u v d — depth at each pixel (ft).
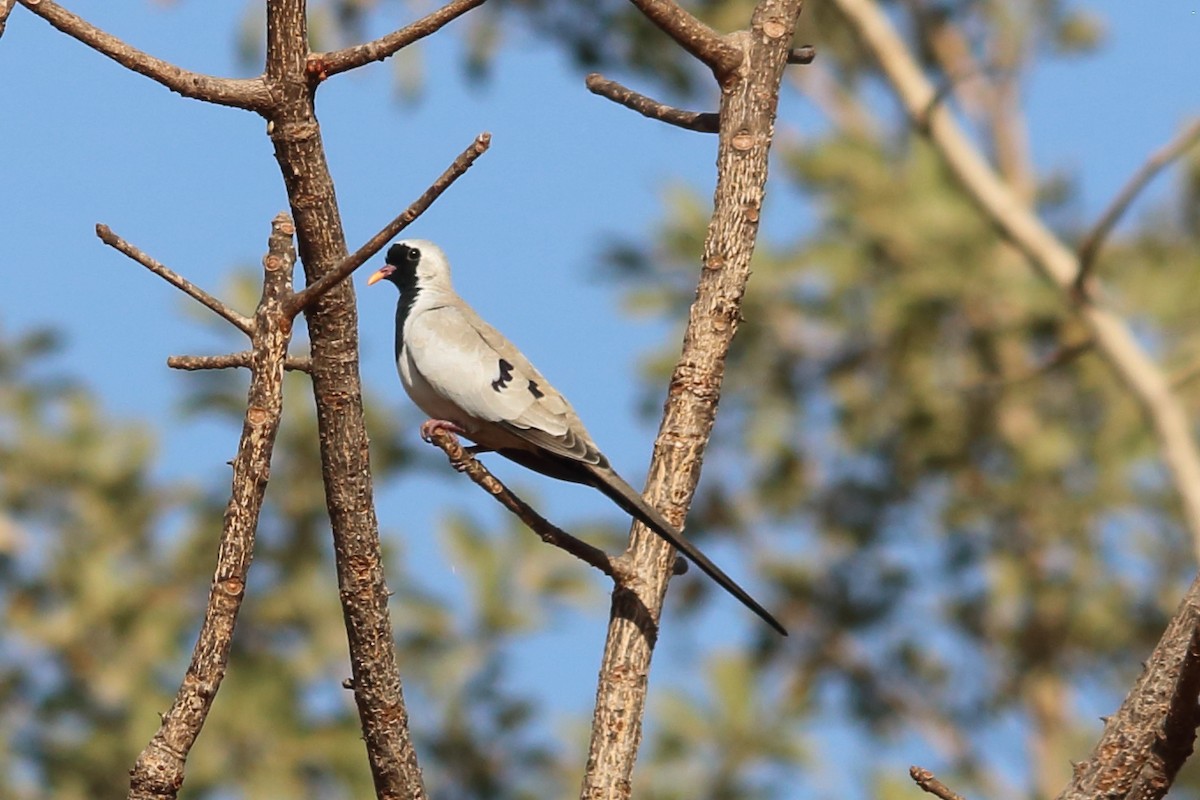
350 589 21.76
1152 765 18.80
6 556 45.24
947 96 54.60
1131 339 48.19
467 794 42.29
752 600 23.02
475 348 29.96
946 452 55.57
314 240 21.94
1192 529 46.70
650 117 26.81
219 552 19.90
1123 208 46.24
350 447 21.77
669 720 40.34
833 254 52.75
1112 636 54.90
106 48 21.33
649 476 24.07
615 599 23.22
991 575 54.90
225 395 45.60
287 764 41.50
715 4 53.72
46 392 49.14
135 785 19.16
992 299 52.29
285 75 21.63
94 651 44.16
